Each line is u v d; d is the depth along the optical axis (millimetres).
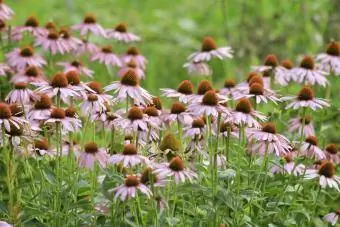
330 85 13219
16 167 9633
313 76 12352
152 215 9109
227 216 10031
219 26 24156
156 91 20000
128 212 9648
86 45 14242
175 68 21656
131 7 26219
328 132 13445
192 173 9133
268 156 10047
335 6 17672
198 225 9500
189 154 10188
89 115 9969
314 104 10406
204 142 10000
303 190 11305
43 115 9609
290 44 19812
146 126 9453
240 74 19719
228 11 24406
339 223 10938
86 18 14531
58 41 13531
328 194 10930
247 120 9648
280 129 12453
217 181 9656
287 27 19562
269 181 10703
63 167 10492
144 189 8695
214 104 9562
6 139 9398
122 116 10484
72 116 9820
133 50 14562
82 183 9484
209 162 10047
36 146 10352
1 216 9938
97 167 10141
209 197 9586
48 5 24469
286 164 10672
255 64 19938
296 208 10445
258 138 9727
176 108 10070
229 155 10812
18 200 9477
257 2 21859
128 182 8758
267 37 19875
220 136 10461
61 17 22344
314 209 10492
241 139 10188
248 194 9703
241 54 19641
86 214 9367
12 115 9883
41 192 9547
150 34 22625
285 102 12852
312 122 12641
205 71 13336
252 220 9891
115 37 14594
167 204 9242
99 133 12695
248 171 10125
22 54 12828
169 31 23469
